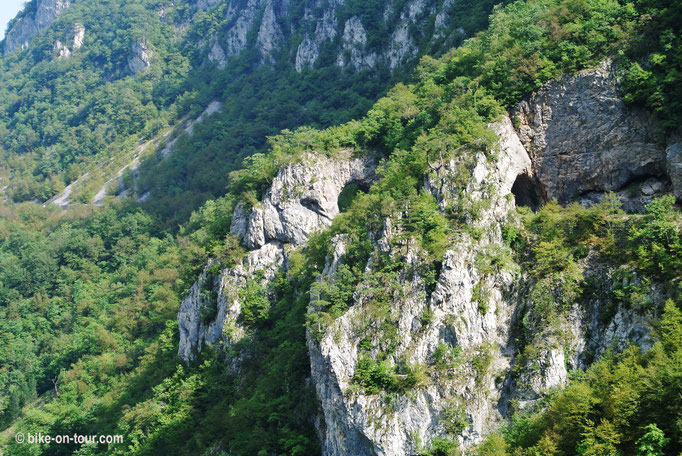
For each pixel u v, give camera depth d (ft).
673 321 184.03
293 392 240.32
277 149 327.26
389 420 202.80
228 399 272.92
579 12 266.57
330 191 308.40
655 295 198.59
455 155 241.14
